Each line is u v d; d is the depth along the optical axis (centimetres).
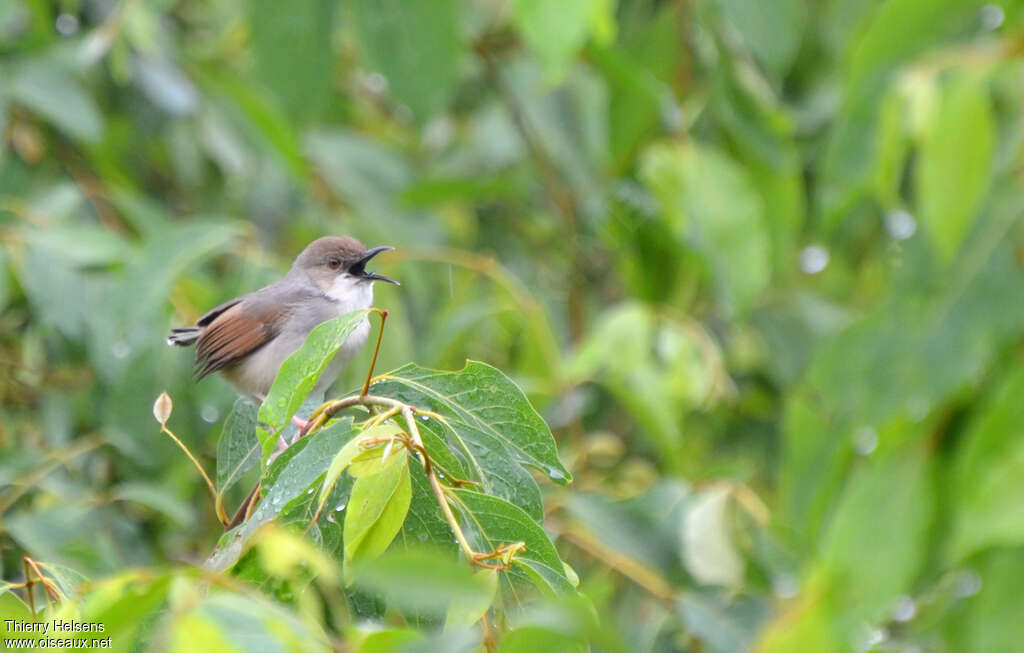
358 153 1466
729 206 1252
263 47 1052
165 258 1113
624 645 516
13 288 1193
